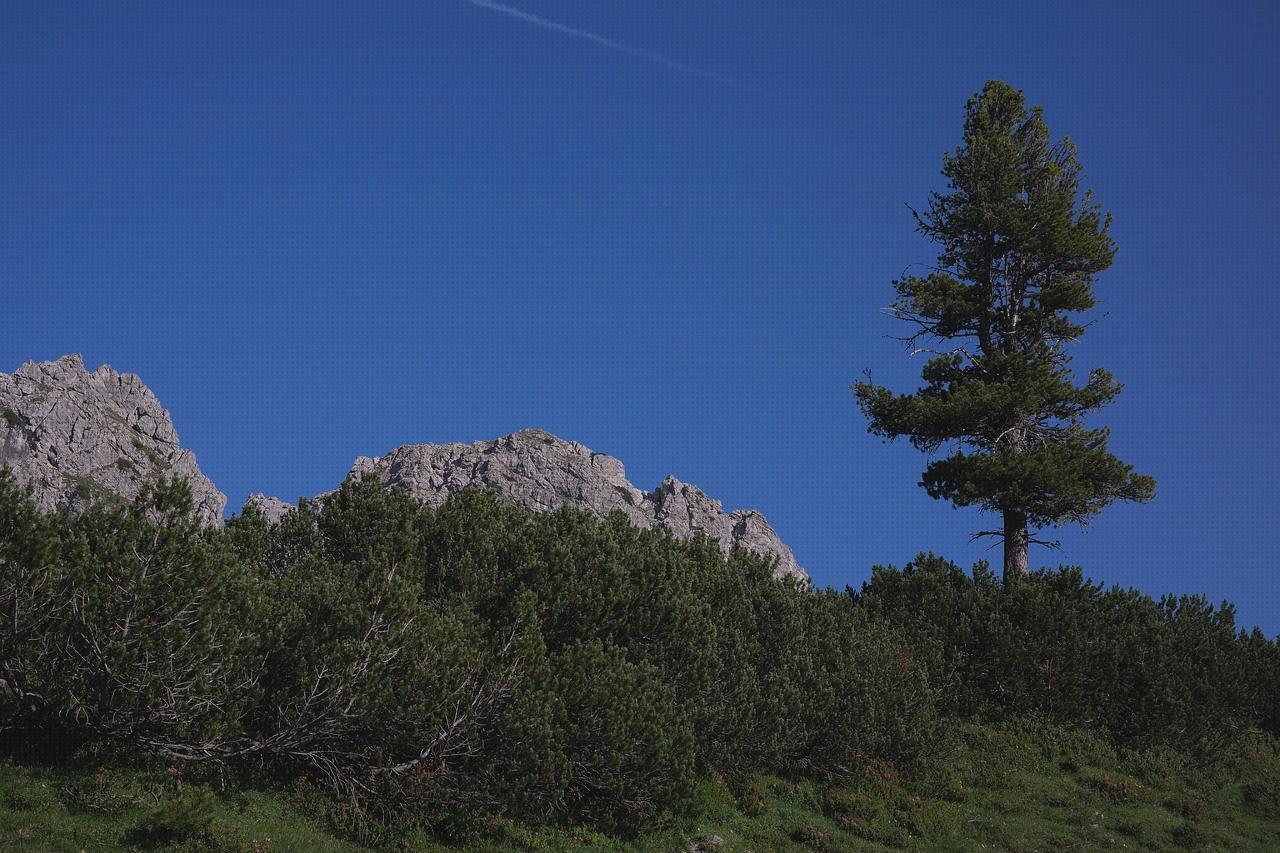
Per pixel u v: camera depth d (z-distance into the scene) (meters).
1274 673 37.72
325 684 20.09
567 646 23.28
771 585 31.78
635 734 22.83
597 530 28.52
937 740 30.20
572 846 21.78
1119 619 37.34
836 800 27.16
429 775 21.02
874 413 40.91
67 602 18.11
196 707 18.67
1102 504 38.66
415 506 27.95
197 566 19.02
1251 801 31.42
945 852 26.00
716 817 25.03
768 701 27.47
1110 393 39.75
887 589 37.41
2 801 17.08
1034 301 41.62
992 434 40.22
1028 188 43.34
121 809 17.73
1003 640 34.03
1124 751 32.34
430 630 21.84
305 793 20.41
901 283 42.25
